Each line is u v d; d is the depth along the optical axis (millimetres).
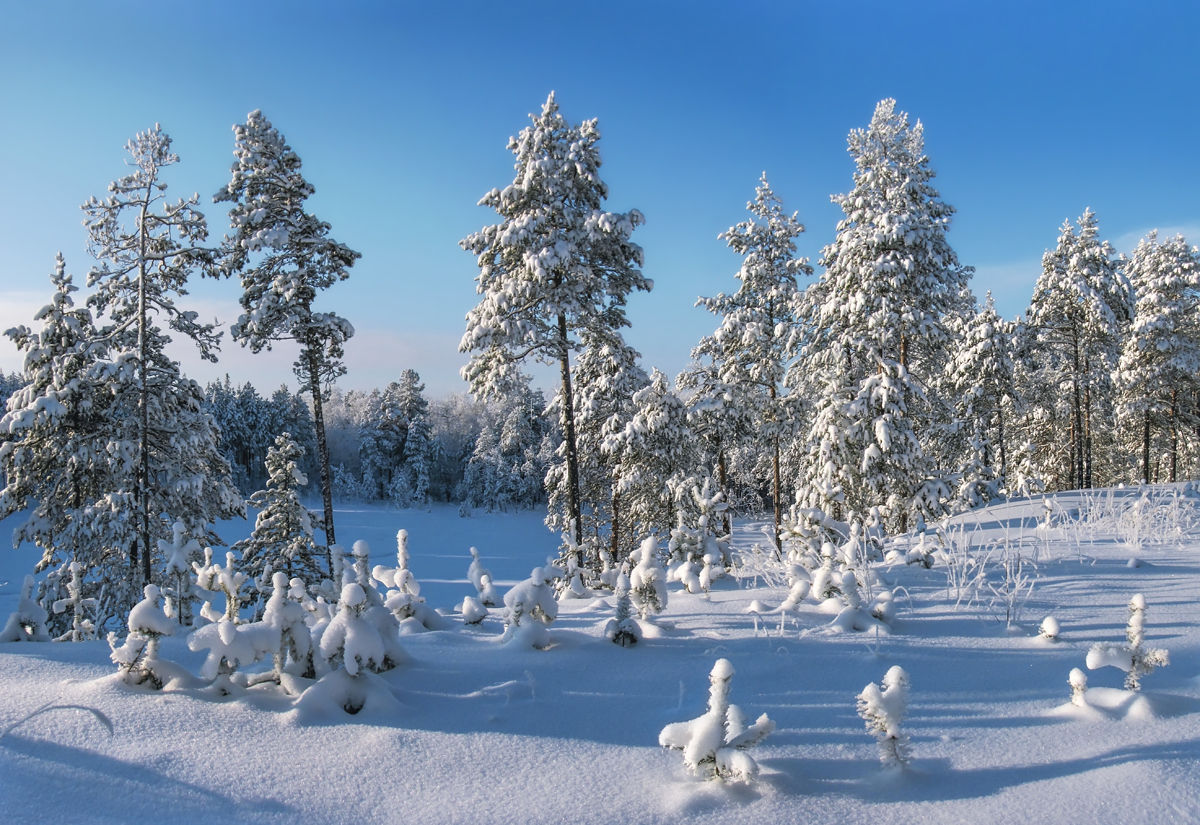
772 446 23906
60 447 16297
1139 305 29875
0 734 2867
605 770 2863
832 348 19906
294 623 3779
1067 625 4648
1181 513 8891
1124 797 2549
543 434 77562
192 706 3383
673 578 6625
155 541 16406
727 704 2826
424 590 31688
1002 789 2652
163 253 16266
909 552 6898
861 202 19281
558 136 16641
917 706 3457
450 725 3281
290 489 17859
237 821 2475
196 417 17781
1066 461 34781
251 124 18078
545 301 16094
